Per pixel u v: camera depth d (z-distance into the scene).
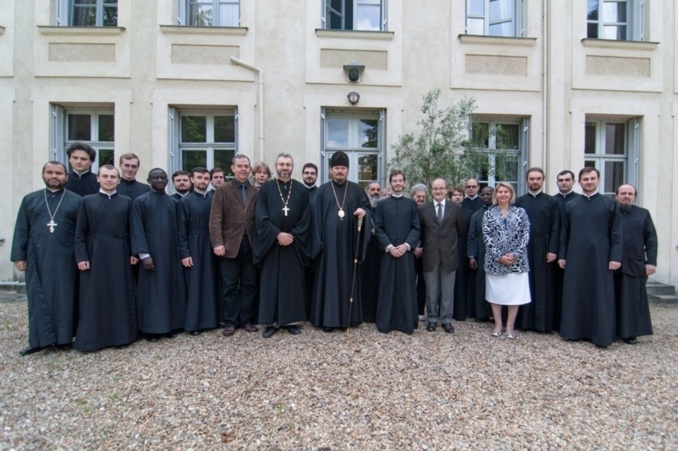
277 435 2.53
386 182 6.97
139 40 6.80
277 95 6.93
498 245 4.25
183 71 6.82
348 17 7.25
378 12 7.27
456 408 2.87
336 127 7.25
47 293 3.86
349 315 4.41
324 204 4.45
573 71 7.20
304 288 4.43
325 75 6.95
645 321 4.42
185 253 4.32
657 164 7.32
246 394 3.02
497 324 4.41
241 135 6.90
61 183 4.00
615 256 4.20
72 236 3.97
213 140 7.16
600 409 2.91
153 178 4.22
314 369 3.44
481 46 7.12
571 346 4.20
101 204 3.93
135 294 4.18
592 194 4.33
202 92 6.84
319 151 6.97
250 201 4.37
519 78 7.18
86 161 4.52
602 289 4.20
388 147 7.03
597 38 7.36
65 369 3.49
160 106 6.80
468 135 6.88
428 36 7.06
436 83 7.08
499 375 3.42
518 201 4.78
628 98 7.29
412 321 4.43
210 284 4.45
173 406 2.86
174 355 3.76
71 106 6.98
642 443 2.51
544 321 4.54
